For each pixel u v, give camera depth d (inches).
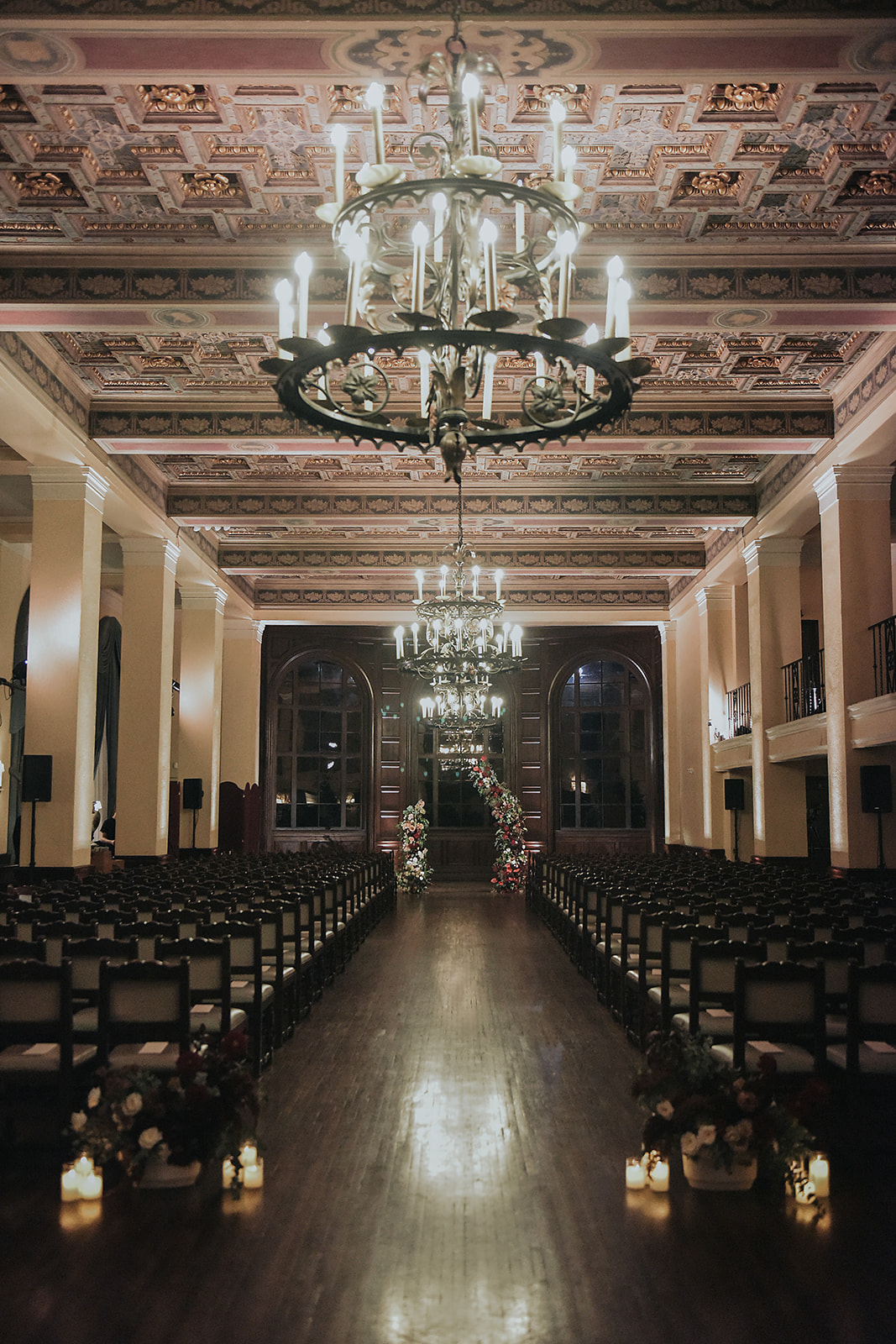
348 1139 234.2
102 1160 196.2
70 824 495.5
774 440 526.9
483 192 172.4
